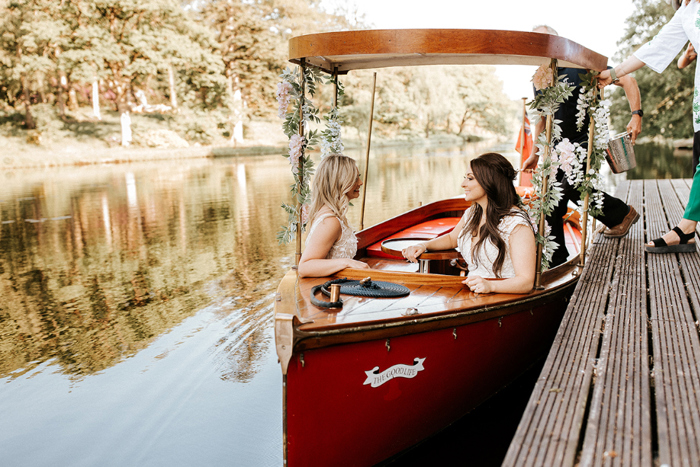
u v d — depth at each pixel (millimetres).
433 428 2787
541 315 3129
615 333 2510
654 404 1952
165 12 29906
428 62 3307
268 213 10070
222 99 35312
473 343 2705
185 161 26500
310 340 2172
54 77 32500
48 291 5508
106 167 22906
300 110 3135
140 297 5273
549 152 2832
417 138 50250
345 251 3152
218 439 2939
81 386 3531
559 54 2693
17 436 2961
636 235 4457
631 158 4008
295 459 2322
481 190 2873
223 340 4242
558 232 4086
